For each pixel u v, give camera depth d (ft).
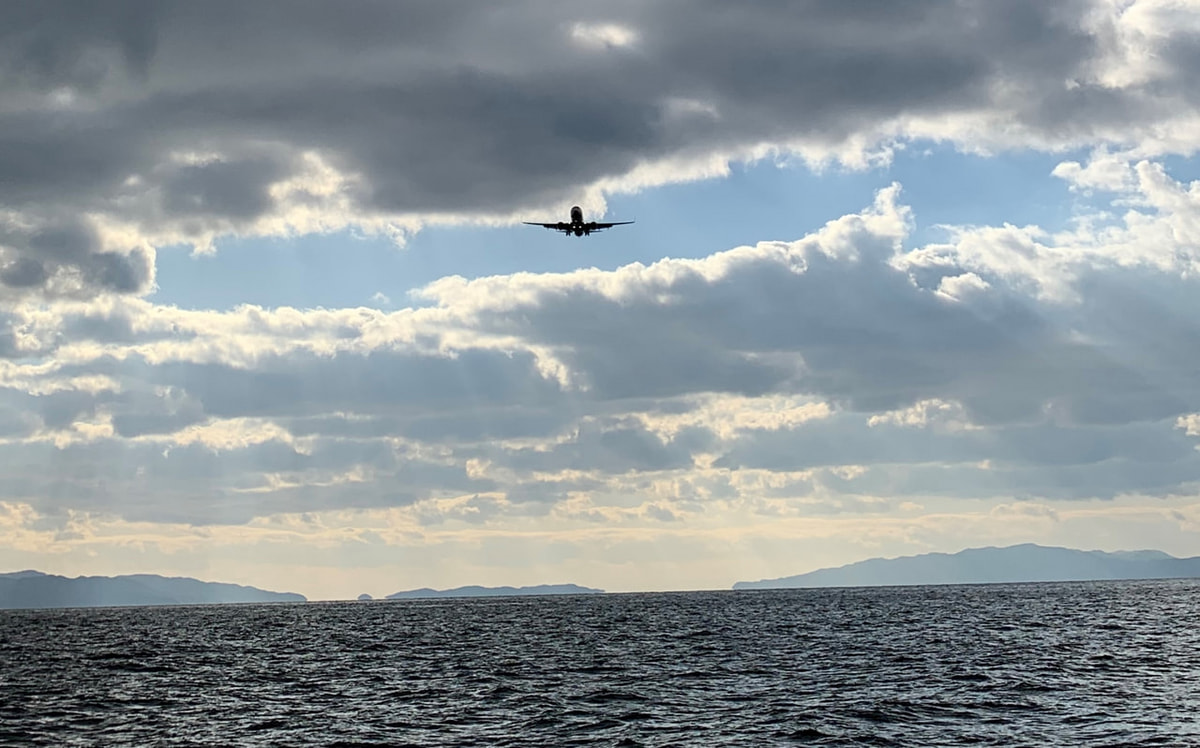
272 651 450.71
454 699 271.08
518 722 234.17
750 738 212.64
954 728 218.38
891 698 257.55
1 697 291.58
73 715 257.14
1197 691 261.65
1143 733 209.46
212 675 344.08
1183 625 493.77
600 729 224.33
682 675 314.14
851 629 508.12
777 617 653.71
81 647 501.56
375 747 210.59
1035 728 216.54
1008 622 537.24
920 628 504.84
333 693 289.74
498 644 460.55
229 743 218.18
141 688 311.06
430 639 511.40
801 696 264.31
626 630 545.44
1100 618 560.61
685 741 210.79
